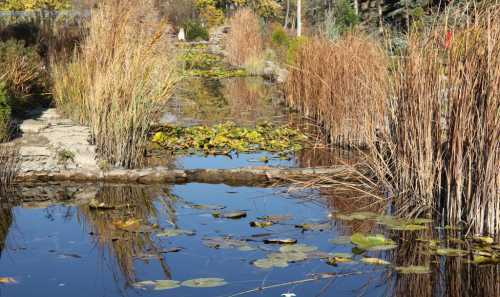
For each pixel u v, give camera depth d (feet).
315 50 33.96
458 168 15.71
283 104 39.14
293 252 13.89
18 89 28.48
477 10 16.30
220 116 34.12
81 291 12.17
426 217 16.60
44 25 43.91
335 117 26.63
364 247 14.15
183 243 14.74
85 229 15.93
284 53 58.75
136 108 22.90
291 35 73.05
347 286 12.36
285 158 23.82
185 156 24.20
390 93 19.92
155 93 24.76
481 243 14.56
